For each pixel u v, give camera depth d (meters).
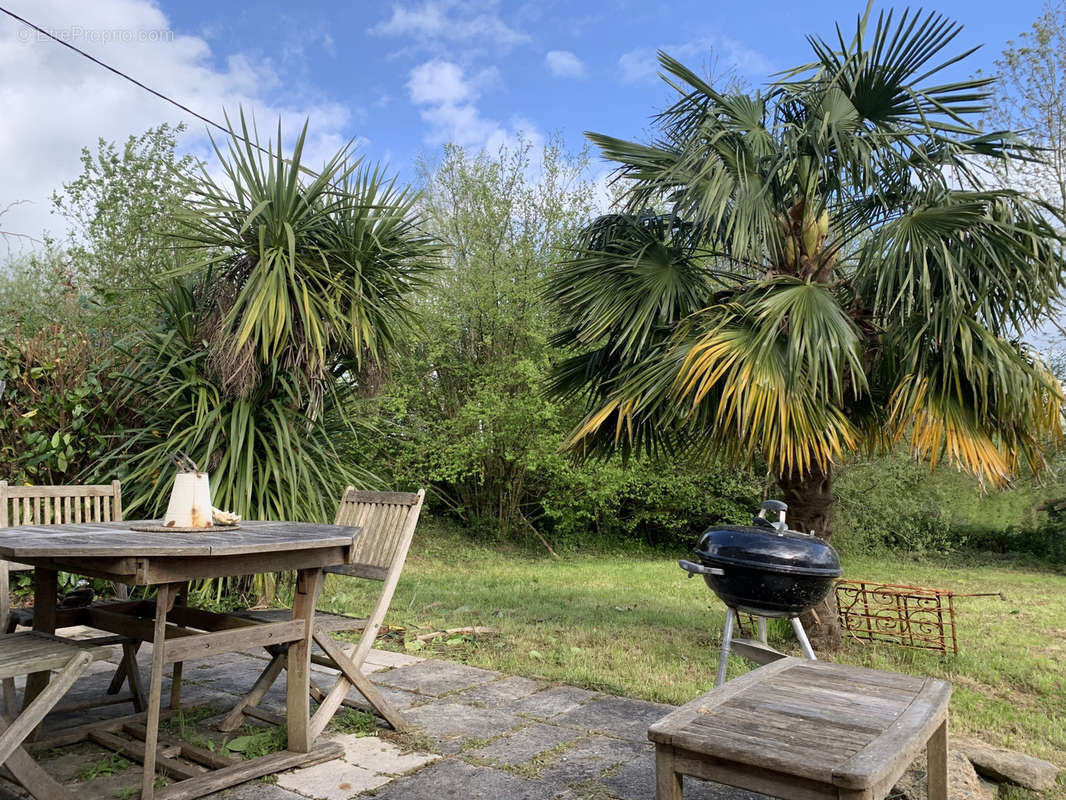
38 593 2.76
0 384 5.19
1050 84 10.76
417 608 6.04
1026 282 4.18
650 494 11.23
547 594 7.05
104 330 6.27
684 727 1.66
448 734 3.01
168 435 5.47
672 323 4.91
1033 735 3.30
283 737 2.82
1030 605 7.28
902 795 2.42
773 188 4.62
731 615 3.06
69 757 2.68
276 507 5.31
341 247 5.56
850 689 2.01
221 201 5.30
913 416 4.17
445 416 11.05
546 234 10.73
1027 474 11.04
